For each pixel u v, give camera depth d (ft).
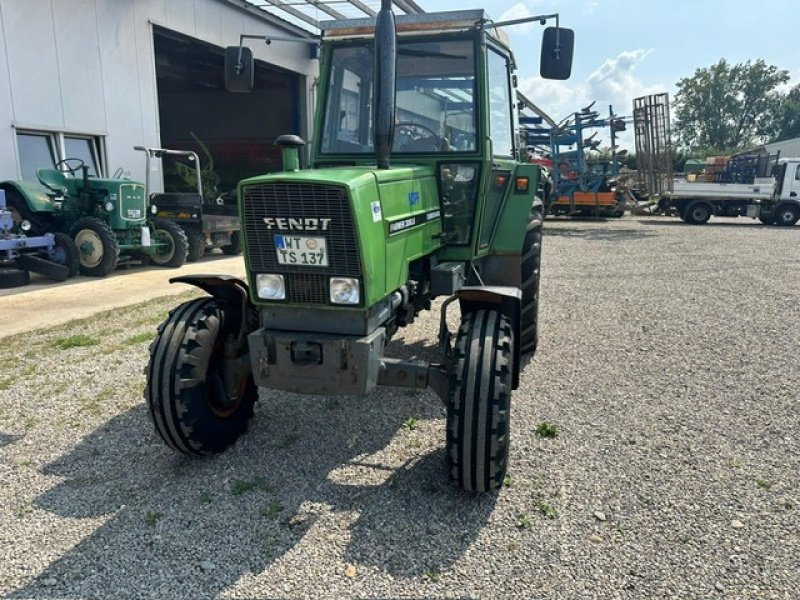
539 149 74.38
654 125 69.41
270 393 14.64
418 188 11.69
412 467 11.04
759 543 8.81
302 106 56.90
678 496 10.07
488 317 10.21
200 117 67.97
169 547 8.74
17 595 7.79
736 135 236.22
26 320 21.35
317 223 9.23
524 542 8.85
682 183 68.54
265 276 9.80
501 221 15.15
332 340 9.59
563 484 10.43
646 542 8.84
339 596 7.77
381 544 8.81
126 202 31.40
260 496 10.07
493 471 9.48
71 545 8.80
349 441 12.10
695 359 17.24
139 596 7.78
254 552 8.63
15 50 30.94
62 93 33.42
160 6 39.32
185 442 10.56
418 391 14.74
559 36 12.13
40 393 14.58
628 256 39.73
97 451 11.68
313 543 8.83
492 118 13.47
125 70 37.11
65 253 29.45
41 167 33.42
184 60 53.78
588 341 19.11
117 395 14.44
